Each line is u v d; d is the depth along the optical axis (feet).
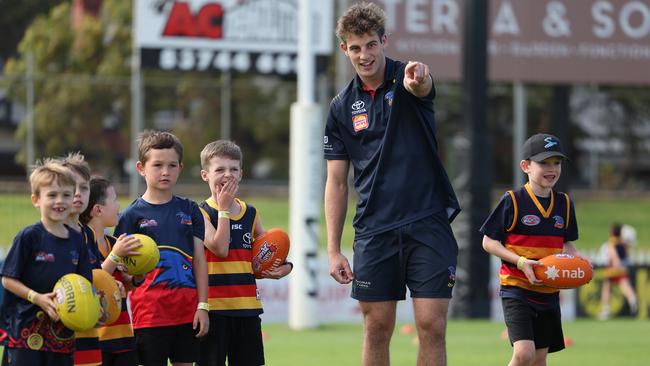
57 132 250.16
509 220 74.64
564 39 245.86
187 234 68.64
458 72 237.86
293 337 138.72
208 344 69.82
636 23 249.34
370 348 67.77
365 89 67.05
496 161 322.34
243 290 70.69
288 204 238.68
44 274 59.36
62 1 354.74
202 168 71.26
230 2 198.49
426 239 65.51
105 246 68.54
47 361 59.16
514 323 73.61
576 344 131.85
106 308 62.49
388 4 234.99
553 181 74.54
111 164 259.80
